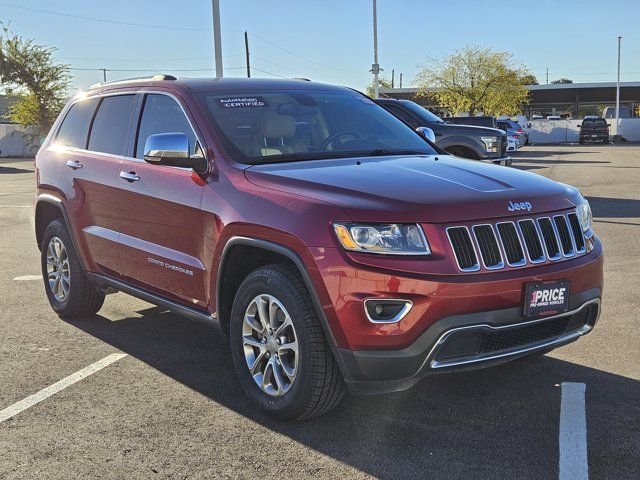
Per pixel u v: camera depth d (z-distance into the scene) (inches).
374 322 127.0
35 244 379.2
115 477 125.2
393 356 127.2
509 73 1932.8
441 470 125.6
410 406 153.9
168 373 177.9
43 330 216.8
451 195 137.3
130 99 201.0
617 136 2044.8
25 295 263.0
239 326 153.3
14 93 1584.6
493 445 134.8
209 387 167.8
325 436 140.3
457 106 1967.3
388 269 126.3
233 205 150.8
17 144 1601.9
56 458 132.6
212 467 128.3
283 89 195.5
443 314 126.9
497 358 134.9
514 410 150.7
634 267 288.0
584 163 1006.4
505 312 132.4
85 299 220.5
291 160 166.1
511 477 122.6
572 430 140.2
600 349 189.0
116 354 193.0
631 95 2519.7
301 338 136.6
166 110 184.9
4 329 217.9
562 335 146.8
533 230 140.6
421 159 172.7
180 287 170.9
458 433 140.3
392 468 126.8
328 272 129.4
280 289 139.7
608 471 124.0
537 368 175.6
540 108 3115.2
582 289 146.3
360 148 183.6
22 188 724.0
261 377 150.3
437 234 129.7
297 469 127.0
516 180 153.9
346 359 130.3
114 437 141.2
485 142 502.0
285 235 136.7
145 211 180.1
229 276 158.2
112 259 197.0
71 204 212.4
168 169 174.4
